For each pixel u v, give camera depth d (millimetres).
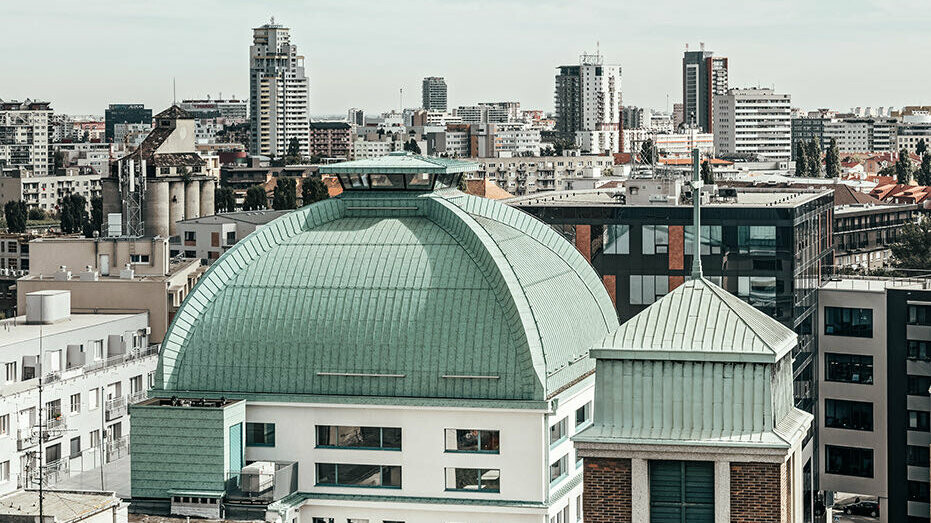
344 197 129250
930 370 172375
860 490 178625
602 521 67875
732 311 69625
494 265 120812
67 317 169750
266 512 115562
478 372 117188
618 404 68438
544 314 121125
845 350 179250
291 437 119875
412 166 128125
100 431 159375
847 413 179125
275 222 127000
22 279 183375
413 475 118000
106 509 105500
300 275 123438
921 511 173875
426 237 125062
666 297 71312
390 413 118188
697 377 67688
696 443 66625
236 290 123500
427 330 119062
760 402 67062
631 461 67500
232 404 118125
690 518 67562
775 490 66062
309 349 120312
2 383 146625
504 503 116250
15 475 143375
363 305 120875
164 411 117312
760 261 189250
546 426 116062
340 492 119062
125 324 171750
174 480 117312
